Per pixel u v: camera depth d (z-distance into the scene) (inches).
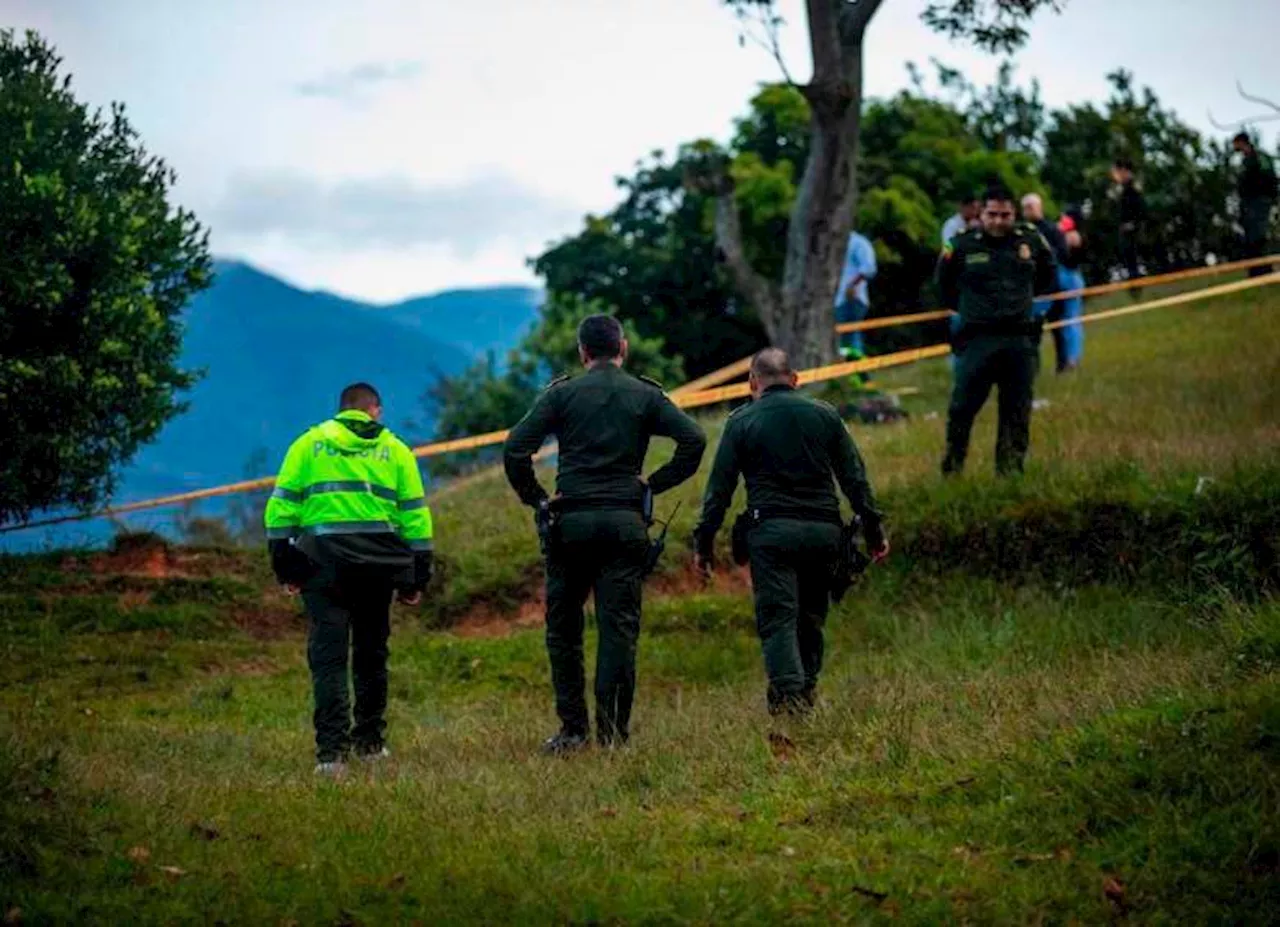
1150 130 1925.4
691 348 1919.3
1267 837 304.5
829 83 1045.8
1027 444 701.3
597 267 1948.8
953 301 704.4
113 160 812.6
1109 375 1049.5
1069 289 1074.1
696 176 1250.0
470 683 621.9
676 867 317.7
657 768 412.8
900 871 307.9
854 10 1051.9
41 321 761.0
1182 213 1689.2
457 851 328.2
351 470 470.3
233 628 697.6
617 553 459.2
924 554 669.9
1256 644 438.6
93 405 778.2
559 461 465.1
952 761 378.6
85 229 757.9
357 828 348.8
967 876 304.3
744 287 1216.8
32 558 742.5
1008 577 653.9
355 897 299.9
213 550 756.0
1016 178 1903.3
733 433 472.1
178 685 625.6
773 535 462.9
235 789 393.4
